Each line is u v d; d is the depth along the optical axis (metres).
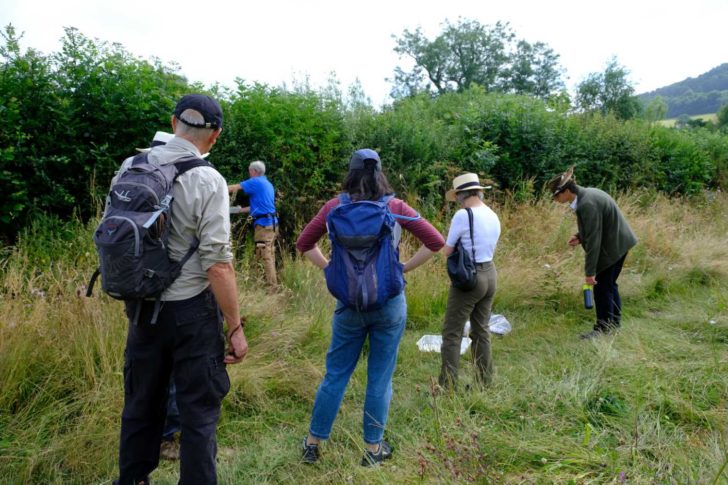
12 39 5.38
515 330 5.03
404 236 6.46
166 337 2.07
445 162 7.90
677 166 11.46
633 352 4.25
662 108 14.93
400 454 2.83
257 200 5.88
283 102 7.02
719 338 4.59
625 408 3.25
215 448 2.22
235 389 3.43
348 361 2.77
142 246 1.89
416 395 3.60
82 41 5.83
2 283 3.84
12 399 2.98
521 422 3.14
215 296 2.06
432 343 4.62
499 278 5.77
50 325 3.43
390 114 8.27
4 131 5.09
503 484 2.40
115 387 3.17
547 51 39.78
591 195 4.66
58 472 2.64
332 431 3.09
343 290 2.48
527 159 8.97
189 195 1.99
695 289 6.25
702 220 9.43
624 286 6.05
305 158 6.92
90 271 4.22
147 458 2.26
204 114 2.12
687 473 2.46
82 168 5.73
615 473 2.54
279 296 4.82
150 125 5.98
